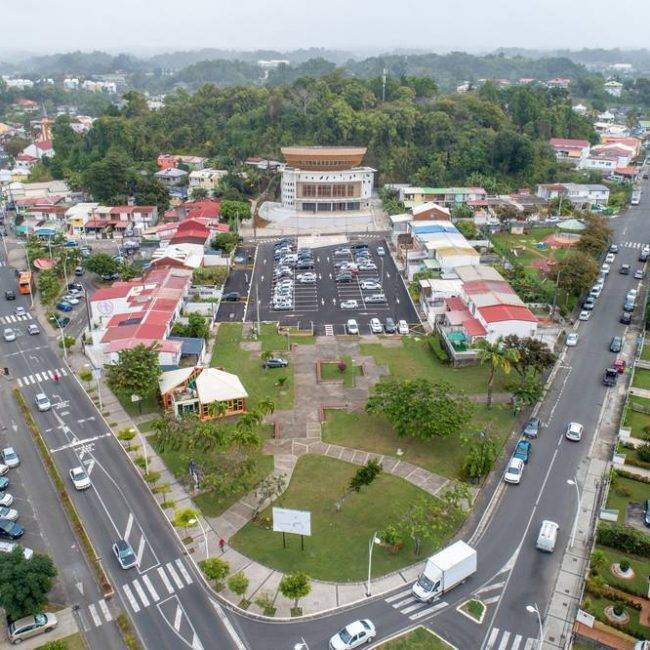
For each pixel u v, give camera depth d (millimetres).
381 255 167500
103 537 70625
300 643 56969
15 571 57562
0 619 60188
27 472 82250
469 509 73625
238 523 72562
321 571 65250
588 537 69500
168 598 62500
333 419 92688
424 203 195625
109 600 62344
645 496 75750
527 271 149250
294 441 87375
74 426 92500
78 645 57438
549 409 94312
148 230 189625
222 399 91688
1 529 70562
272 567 66000
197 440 80000
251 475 76312
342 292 143125
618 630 56719
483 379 103188
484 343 91938
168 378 96625
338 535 70188
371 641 56844
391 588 63062
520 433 88688
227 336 120625
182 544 69500
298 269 158375
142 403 98312
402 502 75000
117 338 107438
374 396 88875
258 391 100625
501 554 67062
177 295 127000
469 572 63312
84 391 102500
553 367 106438
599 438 87312
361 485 73438
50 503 76438
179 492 78062
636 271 148875
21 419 94562
